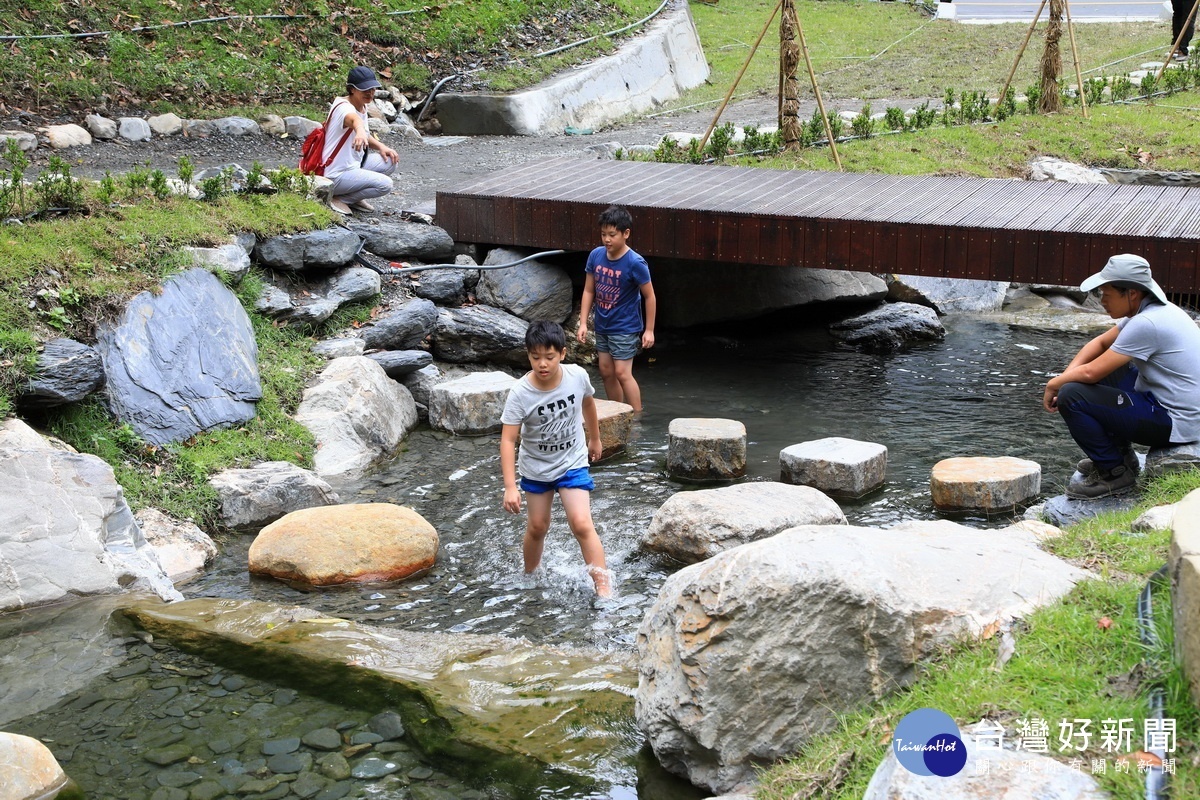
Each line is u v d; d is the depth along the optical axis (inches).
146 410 269.1
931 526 159.9
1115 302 222.7
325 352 330.3
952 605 135.1
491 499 265.6
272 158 477.4
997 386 353.4
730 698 133.8
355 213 402.3
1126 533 178.9
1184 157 518.9
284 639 187.6
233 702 166.4
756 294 429.1
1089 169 509.7
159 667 178.1
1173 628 119.8
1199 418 220.2
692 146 493.4
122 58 514.6
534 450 211.2
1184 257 307.3
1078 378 223.9
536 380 203.8
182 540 235.0
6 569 203.6
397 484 277.6
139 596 208.2
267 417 292.0
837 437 301.1
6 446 225.6
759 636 133.3
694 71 744.3
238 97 532.1
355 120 391.5
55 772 144.9
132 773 147.0
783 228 357.7
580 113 618.5
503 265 391.5
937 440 301.9
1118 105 596.7
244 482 257.3
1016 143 528.7
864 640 132.4
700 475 277.1
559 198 388.8
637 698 147.6
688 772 140.6
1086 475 233.9
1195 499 126.2
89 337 272.2
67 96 481.1
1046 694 120.4
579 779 144.3
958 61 757.3
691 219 369.7
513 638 189.8
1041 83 575.2
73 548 211.0
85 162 431.8
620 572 223.5
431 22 637.9
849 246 350.0
